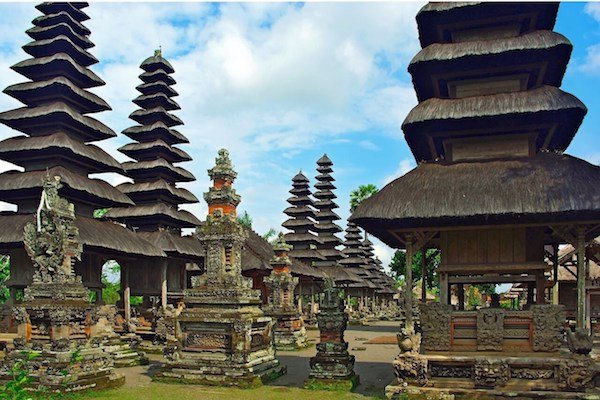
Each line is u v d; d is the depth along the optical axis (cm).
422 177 1598
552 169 1489
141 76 3444
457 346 1500
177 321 1853
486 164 1594
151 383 1788
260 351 1917
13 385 815
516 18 1680
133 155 3394
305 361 2412
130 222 3306
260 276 3947
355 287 5809
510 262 1558
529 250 1550
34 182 2348
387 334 3903
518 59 1603
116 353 2195
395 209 1495
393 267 5453
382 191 1599
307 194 4900
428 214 1452
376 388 1678
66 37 2591
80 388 1566
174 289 3375
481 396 1384
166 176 3422
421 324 1535
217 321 1789
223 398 1529
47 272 1684
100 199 2609
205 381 1750
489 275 1625
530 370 1399
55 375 1539
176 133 3488
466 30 1752
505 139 1664
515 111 1518
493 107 1554
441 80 1739
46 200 1703
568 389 1355
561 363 1370
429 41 1816
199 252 3269
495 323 1476
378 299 7556
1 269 3569
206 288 1873
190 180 3603
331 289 1789
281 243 3114
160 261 3116
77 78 2669
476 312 1500
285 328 2958
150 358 2461
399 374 1468
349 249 6262
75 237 1744
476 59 1612
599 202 1340
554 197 1390
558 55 1568
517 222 1445
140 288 3170
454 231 1611
